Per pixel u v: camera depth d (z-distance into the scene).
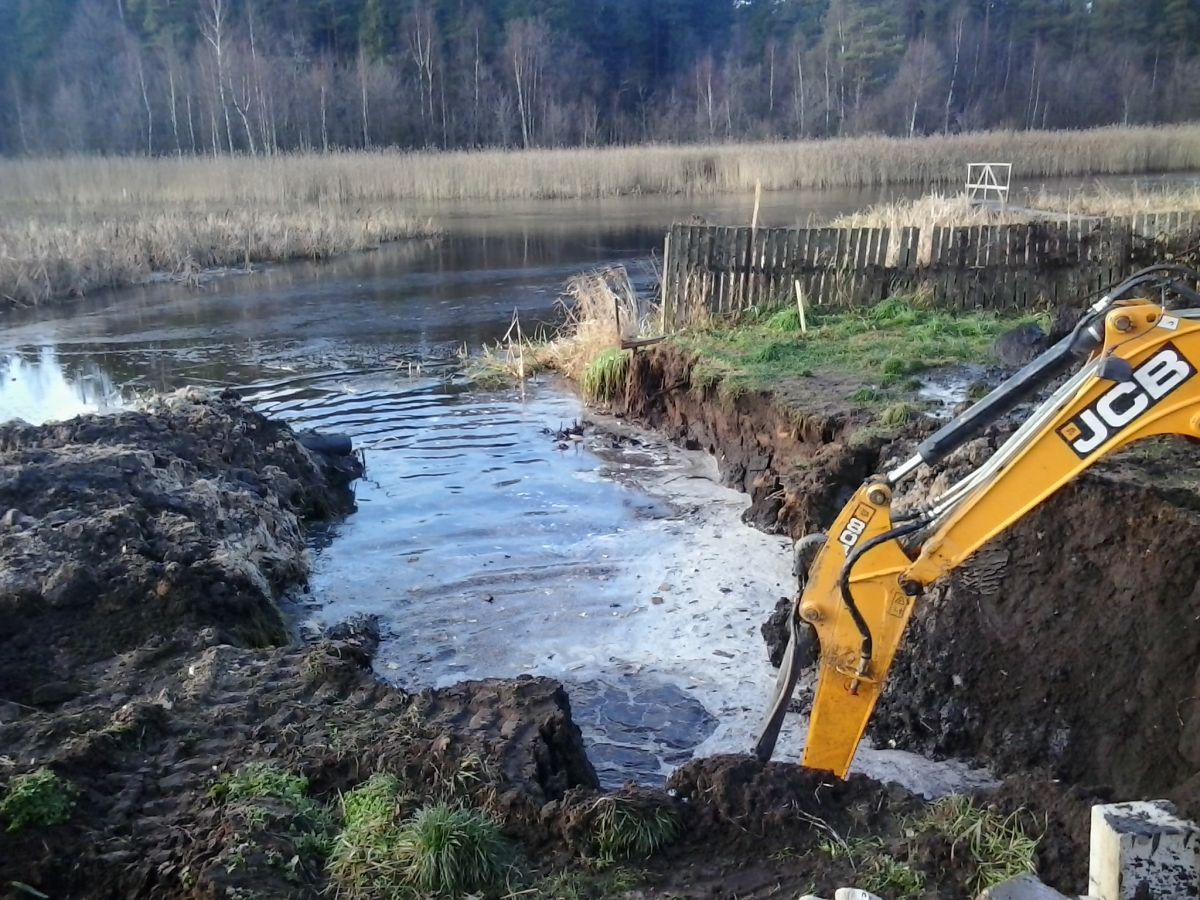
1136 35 65.62
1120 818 3.64
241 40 56.34
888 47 63.09
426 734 5.46
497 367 15.44
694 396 12.10
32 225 26.19
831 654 5.15
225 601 7.32
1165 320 4.62
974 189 33.78
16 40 56.00
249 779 4.99
